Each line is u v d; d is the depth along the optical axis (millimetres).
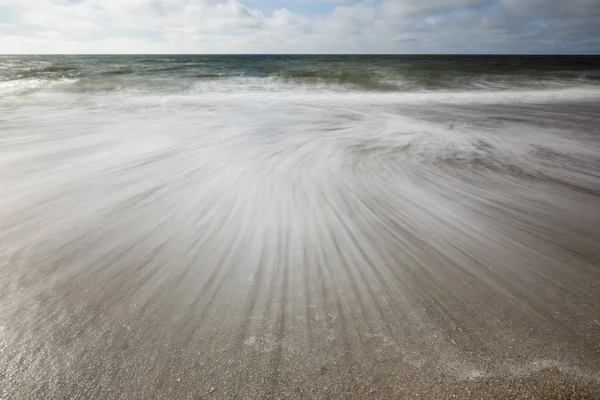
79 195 3441
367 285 2145
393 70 23094
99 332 1745
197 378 1506
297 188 3734
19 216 2979
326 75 19203
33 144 5363
